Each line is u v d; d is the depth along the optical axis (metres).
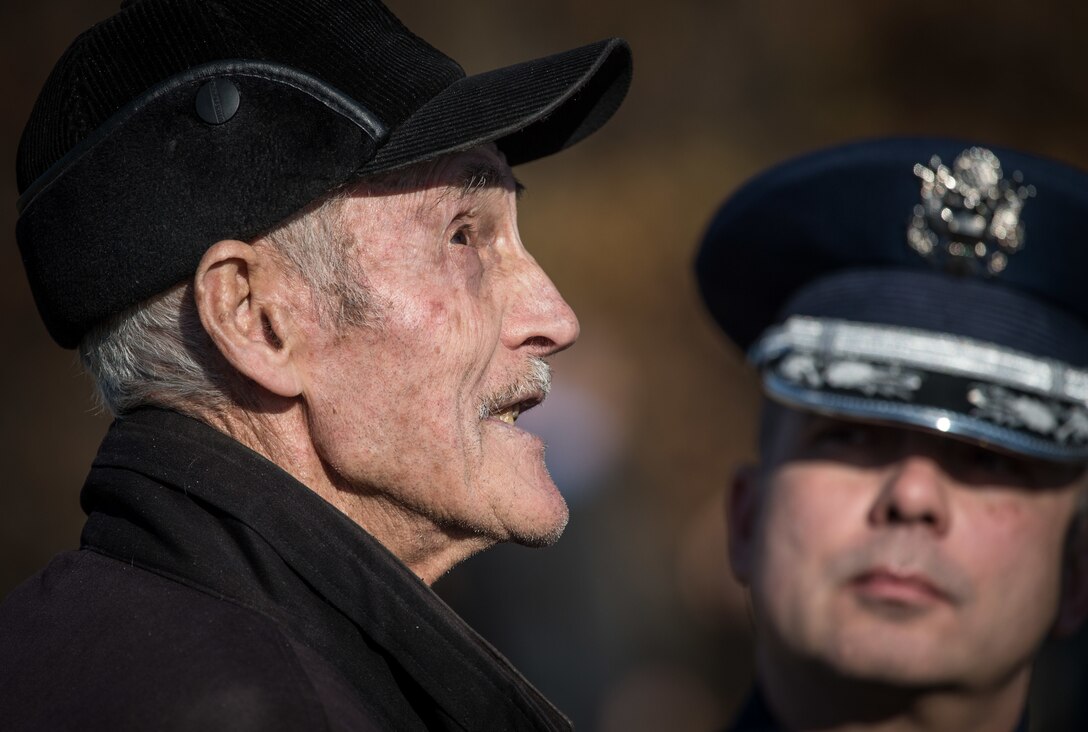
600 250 15.91
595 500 11.46
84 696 2.21
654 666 12.70
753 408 15.62
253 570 2.36
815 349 3.94
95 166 2.47
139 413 2.57
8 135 11.81
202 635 2.25
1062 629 3.98
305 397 2.55
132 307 2.55
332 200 2.51
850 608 3.74
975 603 3.68
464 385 2.60
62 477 11.20
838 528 3.79
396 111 2.50
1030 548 3.74
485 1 15.67
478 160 2.68
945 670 3.66
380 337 2.53
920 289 4.02
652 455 15.23
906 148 4.10
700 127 16.38
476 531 2.63
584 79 2.52
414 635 2.41
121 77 2.49
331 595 2.38
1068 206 3.95
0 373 11.39
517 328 2.73
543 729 2.53
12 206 11.74
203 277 2.46
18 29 12.01
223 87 2.45
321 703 2.20
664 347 15.74
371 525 2.62
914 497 3.69
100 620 2.33
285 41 2.48
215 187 2.44
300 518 2.41
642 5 16.36
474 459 2.60
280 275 2.52
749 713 4.14
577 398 12.10
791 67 16.20
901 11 15.67
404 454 2.55
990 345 3.84
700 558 13.22
